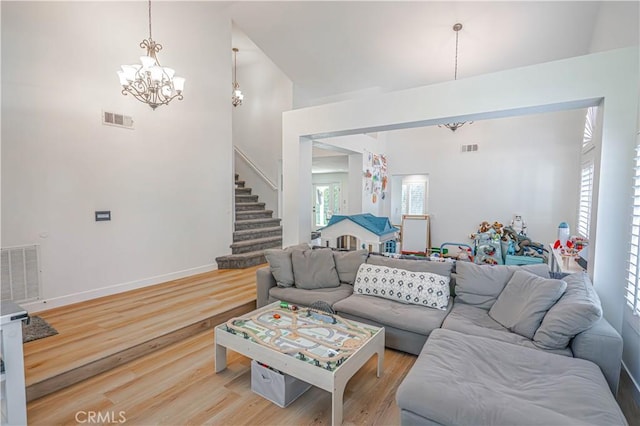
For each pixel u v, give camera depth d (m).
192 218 4.73
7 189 3.06
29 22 3.13
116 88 3.80
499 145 6.40
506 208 6.36
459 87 3.13
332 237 5.06
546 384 1.63
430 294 2.86
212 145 4.98
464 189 6.76
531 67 2.81
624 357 2.48
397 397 1.60
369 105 3.68
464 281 2.93
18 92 3.09
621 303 2.54
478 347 1.99
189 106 4.62
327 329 2.42
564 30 4.34
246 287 4.20
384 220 5.30
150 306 3.51
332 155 6.90
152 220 4.25
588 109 4.71
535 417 1.34
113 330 2.91
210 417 2.01
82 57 3.51
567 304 2.06
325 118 4.02
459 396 1.51
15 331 1.72
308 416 2.03
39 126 3.23
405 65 5.62
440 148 6.99
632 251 2.32
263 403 2.15
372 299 3.05
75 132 3.49
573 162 5.77
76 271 3.55
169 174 4.41
